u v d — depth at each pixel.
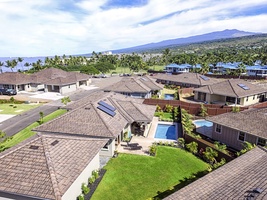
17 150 15.42
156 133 30.69
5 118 36.16
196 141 24.61
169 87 67.06
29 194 12.30
